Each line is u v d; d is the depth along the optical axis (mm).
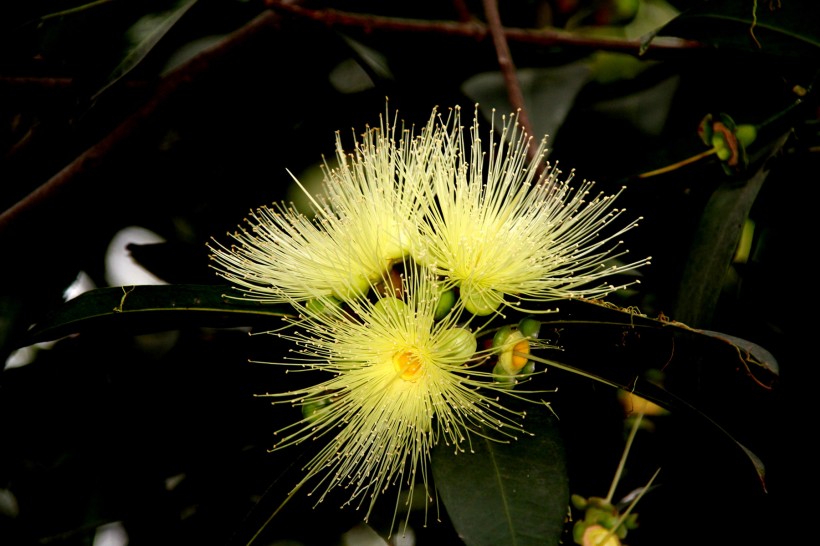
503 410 686
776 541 716
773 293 738
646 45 714
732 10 712
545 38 736
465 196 693
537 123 736
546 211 691
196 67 749
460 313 682
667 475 726
